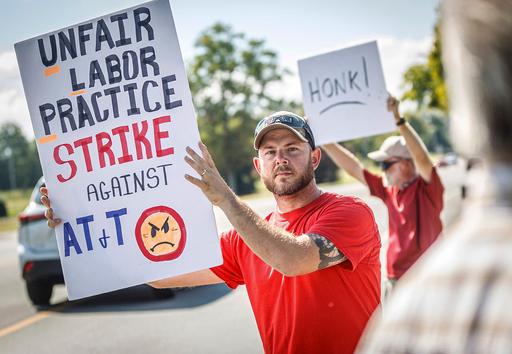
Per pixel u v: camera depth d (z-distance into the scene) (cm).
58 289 1011
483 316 85
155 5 275
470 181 99
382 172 489
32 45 291
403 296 95
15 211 5300
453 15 93
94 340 647
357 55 504
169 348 595
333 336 254
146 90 276
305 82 514
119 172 280
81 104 286
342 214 254
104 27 282
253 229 231
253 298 278
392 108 492
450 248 95
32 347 641
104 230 282
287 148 275
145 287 918
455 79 94
